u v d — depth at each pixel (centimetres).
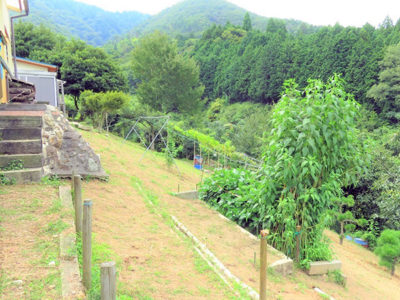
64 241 362
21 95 1012
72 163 705
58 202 479
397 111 3506
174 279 370
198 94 3603
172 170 1349
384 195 1328
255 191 646
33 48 2980
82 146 736
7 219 408
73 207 475
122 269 363
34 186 552
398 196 1238
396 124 3381
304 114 554
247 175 819
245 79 5700
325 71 4506
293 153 565
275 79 5153
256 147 2623
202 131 3591
